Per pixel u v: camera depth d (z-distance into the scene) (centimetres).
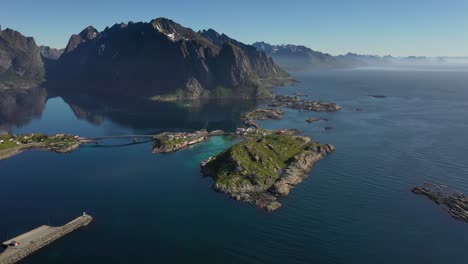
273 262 12231
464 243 13112
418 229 14025
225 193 17538
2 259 12181
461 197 16275
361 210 15538
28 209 16175
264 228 14300
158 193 17838
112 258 12544
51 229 14150
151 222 14912
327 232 13938
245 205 16288
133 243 13425
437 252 12631
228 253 12750
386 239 13412
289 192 17350
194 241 13488
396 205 15900
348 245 13088
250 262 12250
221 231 14138
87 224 14812
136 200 17050
